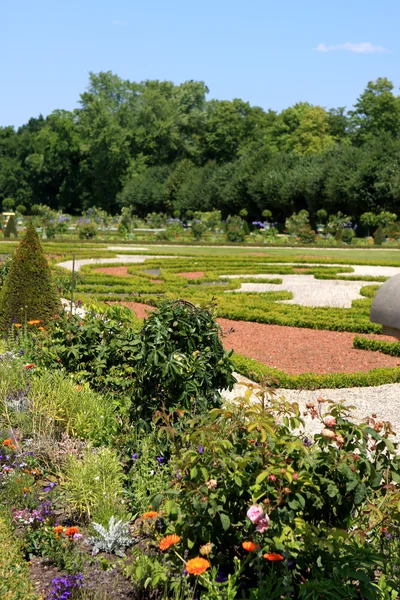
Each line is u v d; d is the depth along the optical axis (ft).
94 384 24.93
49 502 15.87
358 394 30.04
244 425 13.61
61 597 12.11
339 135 250.37
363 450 13.17
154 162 263.90
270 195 196.03
